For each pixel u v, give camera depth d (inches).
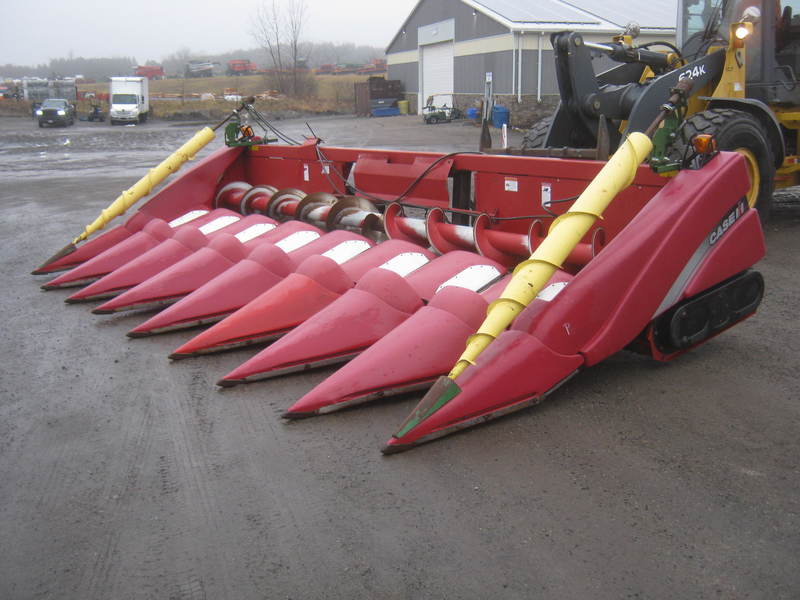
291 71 2437.3
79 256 250.1
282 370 153.7
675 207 143.7
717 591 88.9
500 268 164.2
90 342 185.0
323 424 134.5
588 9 1288.1
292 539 102.1
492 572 93.6
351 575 94.3
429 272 167.2
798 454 119.2
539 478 114.4
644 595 88.6
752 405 137.1
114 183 564.7
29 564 99.3
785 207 335.6
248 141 268.4
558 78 256.2
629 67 283.6
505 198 188.9
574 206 125.6
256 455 125.2
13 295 233.6
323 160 241.4
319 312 159.8
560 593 89.4
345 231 198.2
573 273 167.2
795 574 91.4
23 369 169.6
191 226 223.8
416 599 89.6
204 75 4237.2
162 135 1238.3
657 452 121.0
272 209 241.8
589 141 264.4
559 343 134.7
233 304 186.2
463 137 951.6
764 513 103.7
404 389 138.2
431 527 103.3
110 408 146.5
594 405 138.8
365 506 109.0
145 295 197.9
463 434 128.8
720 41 287.7
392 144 847.7
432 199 207.9
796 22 290.8
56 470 123.7
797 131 299.6
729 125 245.3
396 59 1727.4
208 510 110.0
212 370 162.6
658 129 142.6
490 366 129.8
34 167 734.5
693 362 158.6
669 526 101.5
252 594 91.7
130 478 120.1
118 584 94.6
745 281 159.6
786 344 167.5
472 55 1320.1
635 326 142.2
